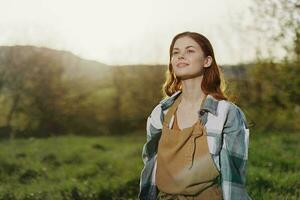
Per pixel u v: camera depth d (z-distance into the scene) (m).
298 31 15.30
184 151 3.04
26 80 25.72
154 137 3.21
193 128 3.05
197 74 3.18
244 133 3.04
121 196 9.16
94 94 26.55
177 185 3.03
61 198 8.98
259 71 17.16
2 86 25.59
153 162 3.20
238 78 18.27
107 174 11.51
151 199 3.19
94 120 26.44
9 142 19.95
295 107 17.27
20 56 25.66
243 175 3.02
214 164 3.00
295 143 15.17
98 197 9.09
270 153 12.59
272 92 17.34
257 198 7.46
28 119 25.44
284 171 10.60
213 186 3.02
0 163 12.72
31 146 18.20
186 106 3.17
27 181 10.97
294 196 7.61
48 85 25.86
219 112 3.05
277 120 18.30
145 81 26.66
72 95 26.20
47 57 25.81
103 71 26.83
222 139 3.03
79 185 9.78
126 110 26.69
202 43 3.20
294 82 16.11
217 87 3.25
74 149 16.88
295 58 15.72
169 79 3.46
